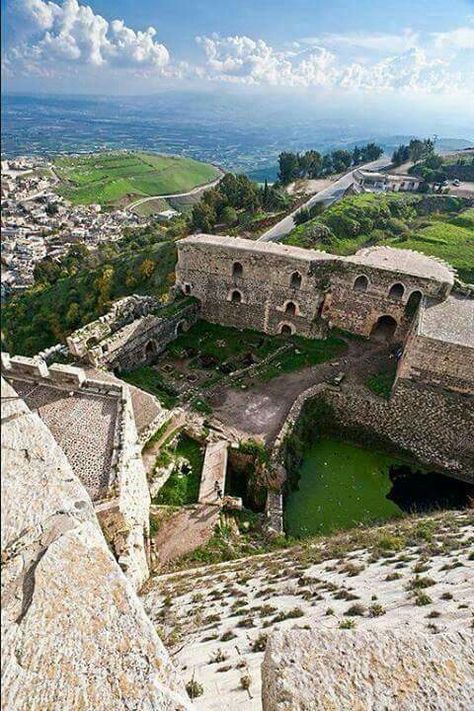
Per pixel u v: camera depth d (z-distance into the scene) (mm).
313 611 11125
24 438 6676
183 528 21562
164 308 40188
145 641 6715
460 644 6848
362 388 31391
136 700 6078
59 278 90500
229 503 23406
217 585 15602
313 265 35719
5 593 5605
